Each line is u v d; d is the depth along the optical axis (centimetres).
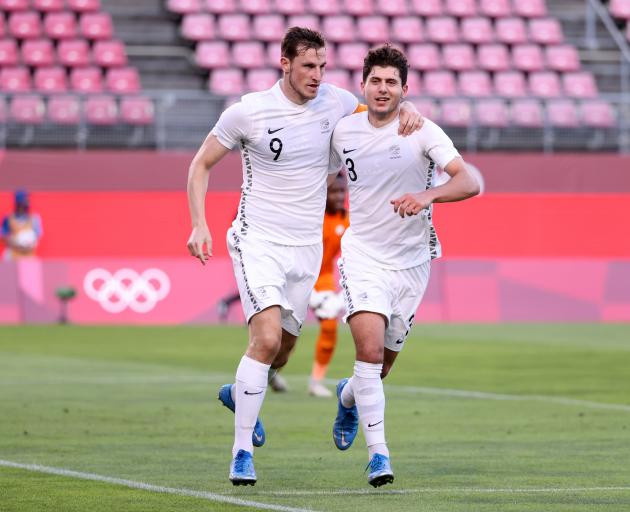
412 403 4259
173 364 5712
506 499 2434
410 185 2647
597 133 10144
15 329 7969
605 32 11500
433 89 10556
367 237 2680
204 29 10681
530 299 9088
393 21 10981
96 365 5644
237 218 2706
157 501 2392
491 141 10038
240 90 10262
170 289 8700
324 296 4481
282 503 2369
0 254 9006
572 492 2523
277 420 3794
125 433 3456
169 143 9612
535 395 4522
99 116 9556
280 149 2634
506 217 9656
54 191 9238
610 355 6256
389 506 2344
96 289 8612
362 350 2588
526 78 10981
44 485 2588
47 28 10381
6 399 4303
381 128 2633
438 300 8975
